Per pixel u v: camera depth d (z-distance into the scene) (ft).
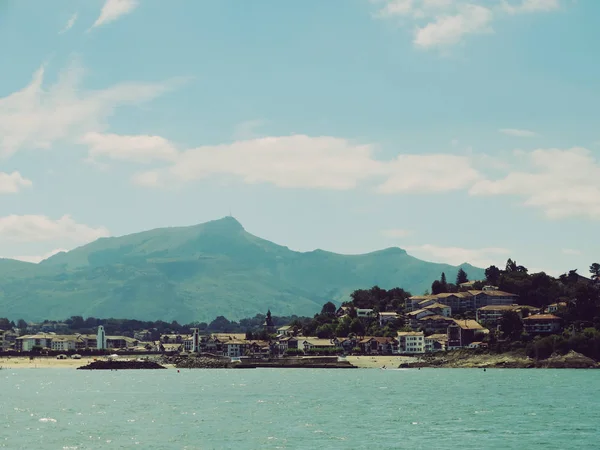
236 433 458.50
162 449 405.59
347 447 409.90
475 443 420.77
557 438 435.12
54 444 420.36
